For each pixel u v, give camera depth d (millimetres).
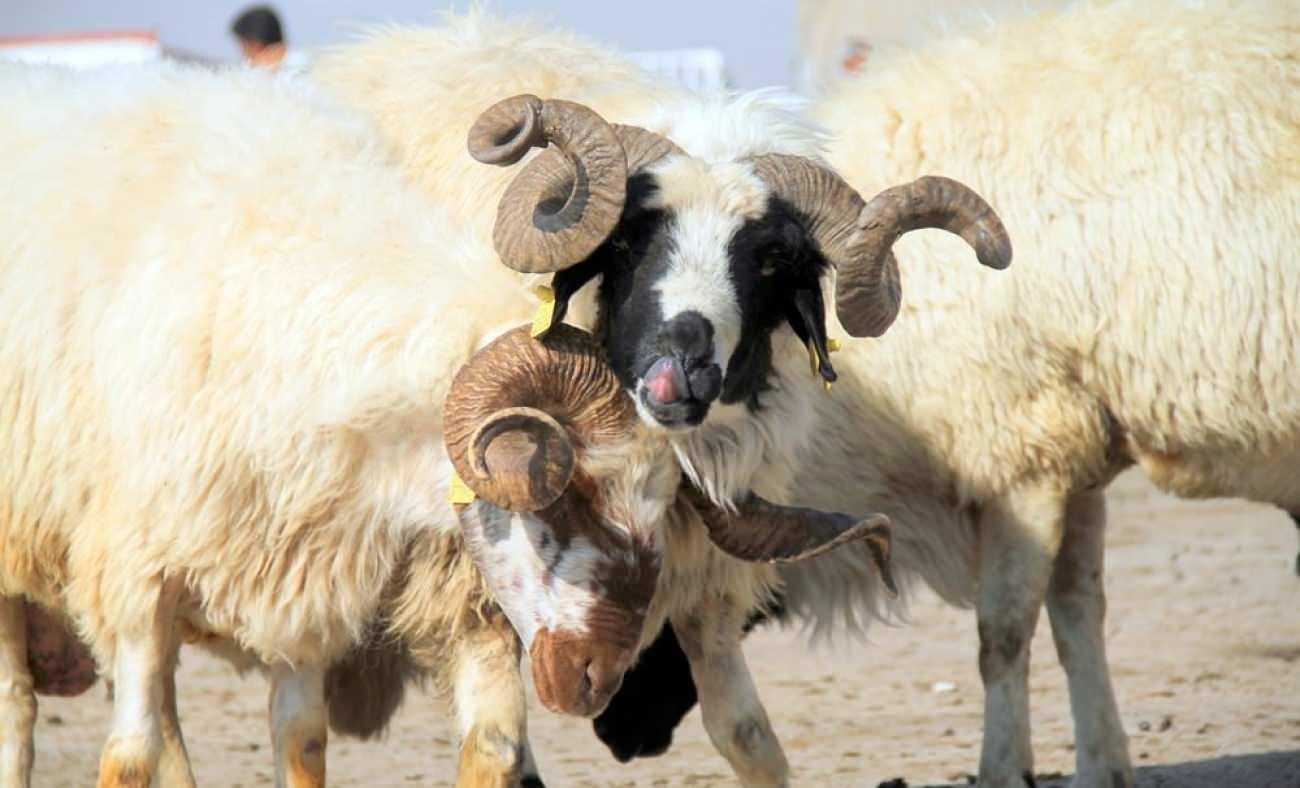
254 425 9484
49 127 10664
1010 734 12594
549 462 8758
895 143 13000
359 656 11320
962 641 20266
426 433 9562
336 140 10375
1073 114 12617
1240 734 14773
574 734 16000
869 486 12945
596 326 9359
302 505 9555
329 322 9469
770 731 10734
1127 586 22922
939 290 12508
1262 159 12273
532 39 11883
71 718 16562
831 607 13430
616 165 8797
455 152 11062
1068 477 12742
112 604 9820
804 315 9547
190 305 9633
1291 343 12242
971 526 13086
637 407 9000
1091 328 12453
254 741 15367
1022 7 13617
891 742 15133
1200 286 12250
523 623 9438
